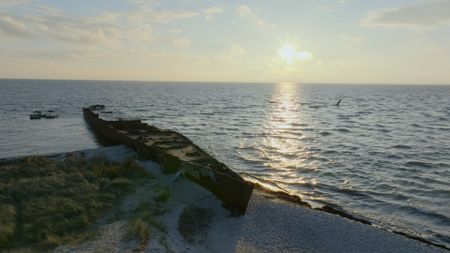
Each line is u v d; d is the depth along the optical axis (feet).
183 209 52.70
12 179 62.90
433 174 94.58
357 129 180.04
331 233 50.42
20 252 37.52
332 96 581.94
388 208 69.46
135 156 87.25
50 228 44.24
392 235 51.37
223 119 224.12
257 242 46.42
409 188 82.33
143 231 43.52
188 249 41.88
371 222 61.16
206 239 46.26
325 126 192.54
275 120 221.25
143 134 109.40
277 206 59.11
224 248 44.24
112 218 49.34
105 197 55.83
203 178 62.23
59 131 159.53
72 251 39.27
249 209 56.90
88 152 93.61
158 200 56.18
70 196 55.06
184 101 407.03
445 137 154.61
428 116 250.78
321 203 71.10
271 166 101.60
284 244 46.34
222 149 124.57
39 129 166.40
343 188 81.92
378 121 218.18
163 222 48.16
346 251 45.73
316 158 112.37
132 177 68.13
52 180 61.16
